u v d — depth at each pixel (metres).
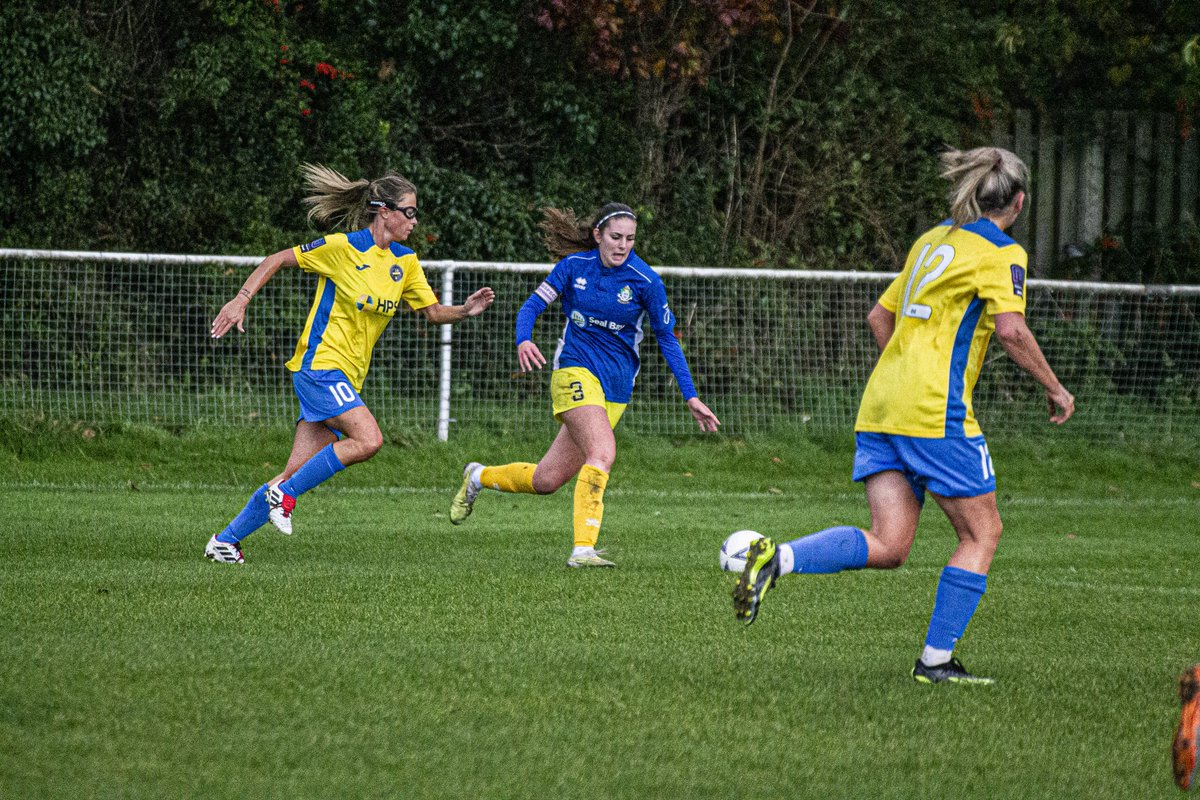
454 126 61.88
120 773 12.24
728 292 52.69
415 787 12.20
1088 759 14.10
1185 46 58.53
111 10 58.16
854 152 65.69
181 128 57.88
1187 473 50.53
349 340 27.67
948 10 67.06
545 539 32.44
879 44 65.44
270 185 58.16
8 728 13.44
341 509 37.69
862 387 53.19
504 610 21.77
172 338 49.44
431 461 46.59
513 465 30.48
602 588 24.56
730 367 52.19
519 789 12.27
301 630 19.34
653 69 60.75
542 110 61.47
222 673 16.06
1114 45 66.69
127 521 33.31
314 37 59.75
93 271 48.56
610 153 62.94
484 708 15.02
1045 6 67.19
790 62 64.94
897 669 18.14
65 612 20.08
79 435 46.12
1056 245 67.94
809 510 40.28
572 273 28.05
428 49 59.66
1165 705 16.64
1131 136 68.25
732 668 17.61
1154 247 66.69
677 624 21.09
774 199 65.62
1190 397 53.59
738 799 12.28
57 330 47.88
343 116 58.62
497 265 48.72
